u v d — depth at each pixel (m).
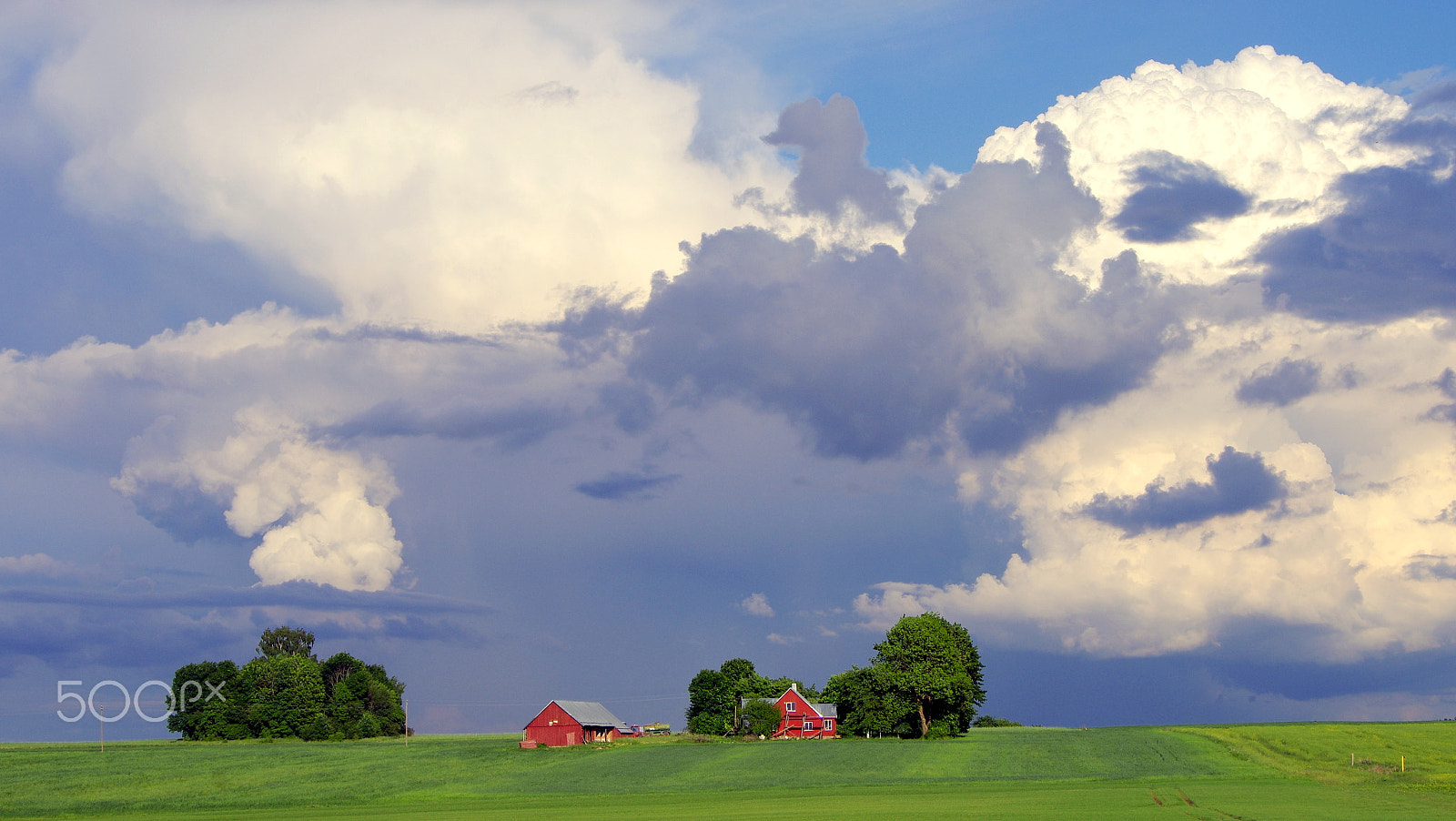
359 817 75.94
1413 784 83.81
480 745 153.62
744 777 103.94
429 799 92.75
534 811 77.50
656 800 85.06
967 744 133.25
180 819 79.69
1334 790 78.62
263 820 76.62
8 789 102.31
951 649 154.88
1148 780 91.19
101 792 100.38
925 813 67.44
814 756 122.69
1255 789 79.81
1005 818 63.16
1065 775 98.94
